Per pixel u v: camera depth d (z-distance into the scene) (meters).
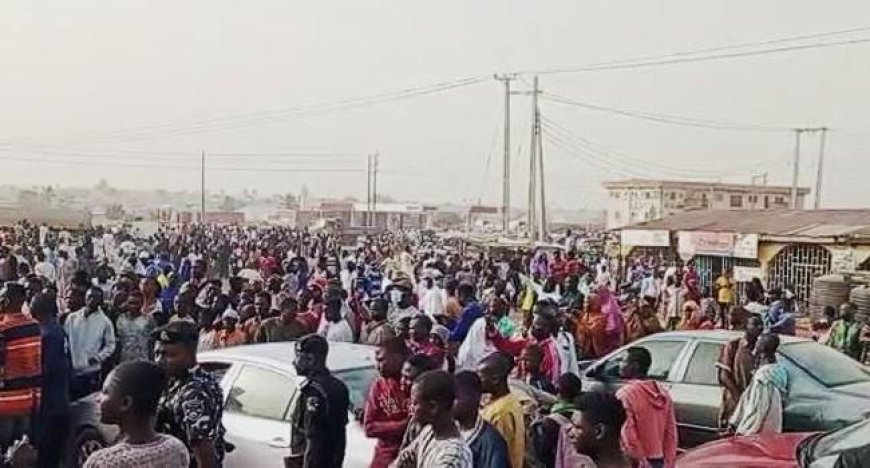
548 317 10.67
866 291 22.22
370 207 107.38
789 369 10.27
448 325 14.23
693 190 71.00
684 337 11.38
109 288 17.47
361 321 15.04
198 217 115.81
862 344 16.67
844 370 10.59
